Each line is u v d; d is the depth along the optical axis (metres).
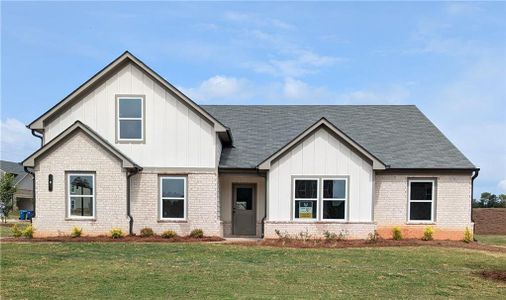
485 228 27.58
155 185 18.66
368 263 12.96
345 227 18.23
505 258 14.34
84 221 17.97
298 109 24.03
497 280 10.94
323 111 23.78
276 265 12.40
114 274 10.77
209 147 18.73
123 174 18.03
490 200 42.59
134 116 18.84
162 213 18.73
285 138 21.41
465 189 19.41
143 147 18.78
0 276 10.35
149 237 17.97
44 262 12.22
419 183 19.58
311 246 16.22
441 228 19.36
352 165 18.42
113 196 17.98
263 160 19.41
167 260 12.88
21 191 54.69
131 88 18.86
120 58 18.62
